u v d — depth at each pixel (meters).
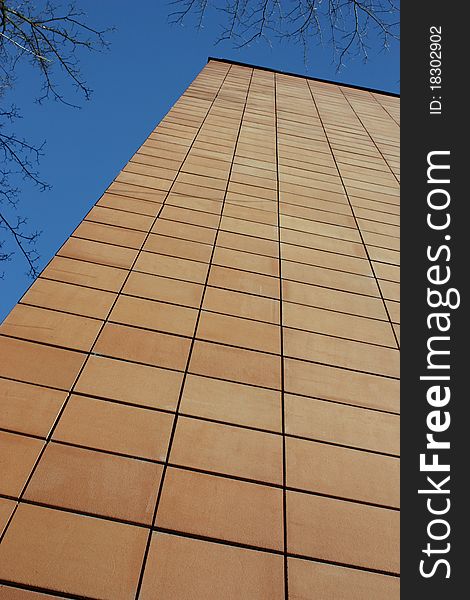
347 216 12.09
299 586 4.88
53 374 6.36
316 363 7.58
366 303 9.15
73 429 5.77
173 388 6.58
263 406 6.67
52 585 4.44
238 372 7.08
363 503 5.77
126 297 7.89
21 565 4.52
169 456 5.74
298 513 5.51
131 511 5.12
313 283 9.35
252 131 16.42
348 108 23.05
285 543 5.20
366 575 5.10
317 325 8.36
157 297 8.05
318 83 27.45
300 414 6.69
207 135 15.08
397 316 8.94
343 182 13.96
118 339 7.10
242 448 6.05
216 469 5.74
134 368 6.73
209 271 8.98
